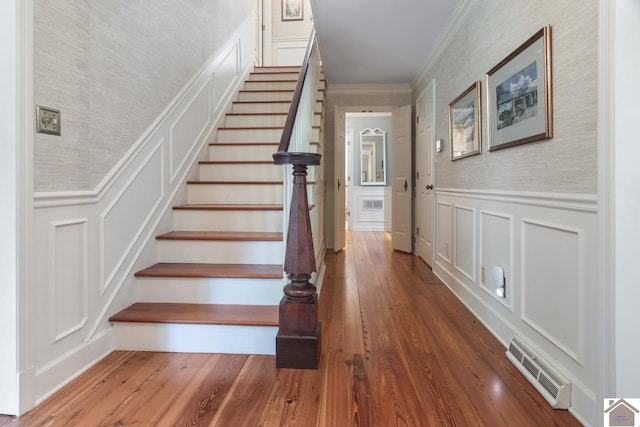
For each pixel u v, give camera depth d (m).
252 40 5.04
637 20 1.21
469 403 1.50
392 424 1.37
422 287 3.25
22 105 1.39
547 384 1.54
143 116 2.29
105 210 1.92
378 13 2.91
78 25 1.69
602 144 1.29
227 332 1.96
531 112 1.78
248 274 2.15
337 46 3.60
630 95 1.22
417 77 4.51
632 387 1.24
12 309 1.41
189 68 2.97
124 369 1.78
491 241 2.28
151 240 2.37
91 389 1.60
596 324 1.34
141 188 2.26
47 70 1.51
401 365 1.82
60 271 1.62
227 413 1.44
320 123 3.91
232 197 2.94
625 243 1.24
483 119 2.42
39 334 1.51
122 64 2.05
